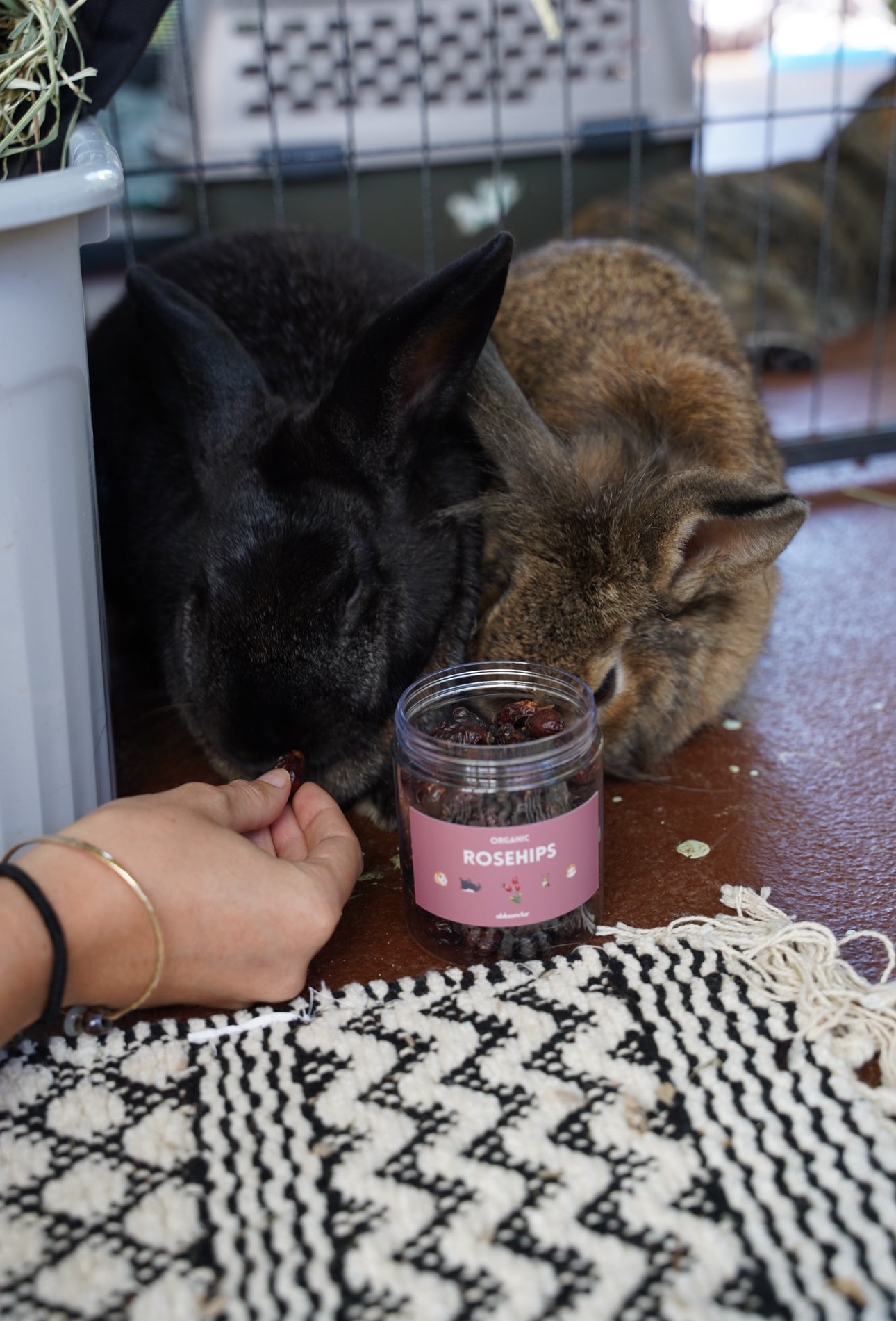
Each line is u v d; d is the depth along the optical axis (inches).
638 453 28.9
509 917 23.8
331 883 23.5
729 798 28.3
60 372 23.5
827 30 59.2
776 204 58.7
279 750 25.9
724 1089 21.5
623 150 52.6
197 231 49.2
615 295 33.6
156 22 26.0
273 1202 20.3
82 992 21.8
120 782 29.7
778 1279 19.1
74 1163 21.0
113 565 32.8
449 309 25.6
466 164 50.2
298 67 47.3
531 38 48.8
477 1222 19.9
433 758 23.7
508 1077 21.8
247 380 27.9
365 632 26.2
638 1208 20.0
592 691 27.1
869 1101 21.2
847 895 25.5
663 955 23.8
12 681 24.0
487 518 28.2
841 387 53.5
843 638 34.0
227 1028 23.0
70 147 25.1
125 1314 19.1
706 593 28.0
